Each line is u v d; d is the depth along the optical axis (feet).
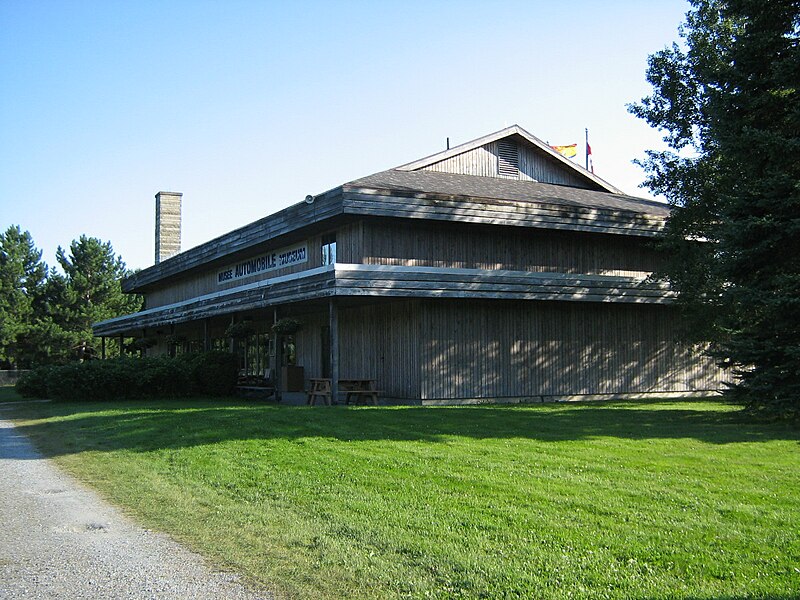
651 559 21.79
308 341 90.33
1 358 189.16
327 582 20.65
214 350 90.74
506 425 49.67
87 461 43.32
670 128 77.20
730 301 60.59
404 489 31.22
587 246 83.56
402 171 84.69
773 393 51.44
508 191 81.25
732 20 71.97
